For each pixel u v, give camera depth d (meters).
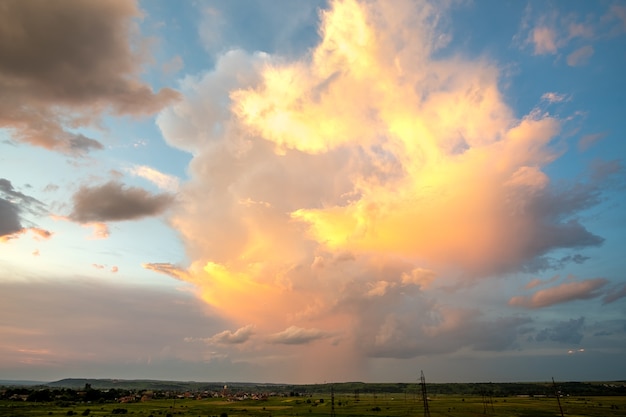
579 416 158.25
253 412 191.00
